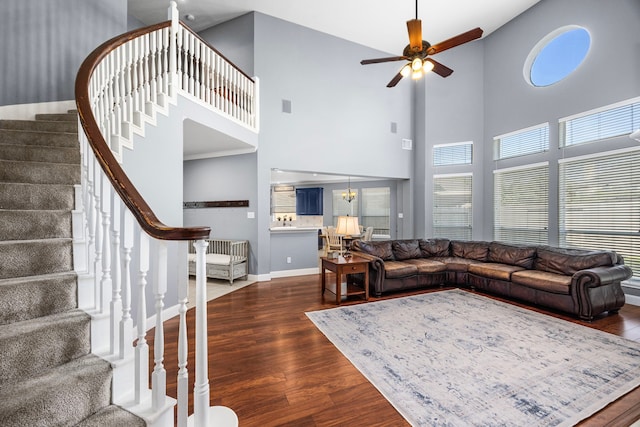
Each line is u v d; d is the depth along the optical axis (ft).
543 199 16.37
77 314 4.80
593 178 14.05
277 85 17.98
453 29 18.97
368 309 12.41
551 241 15.88
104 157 4.76
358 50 20.53
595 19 14.01
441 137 21.06
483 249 16.99
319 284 16.88
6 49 9.42
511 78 18.20
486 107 19.83
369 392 6.63
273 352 8.54
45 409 3.60
